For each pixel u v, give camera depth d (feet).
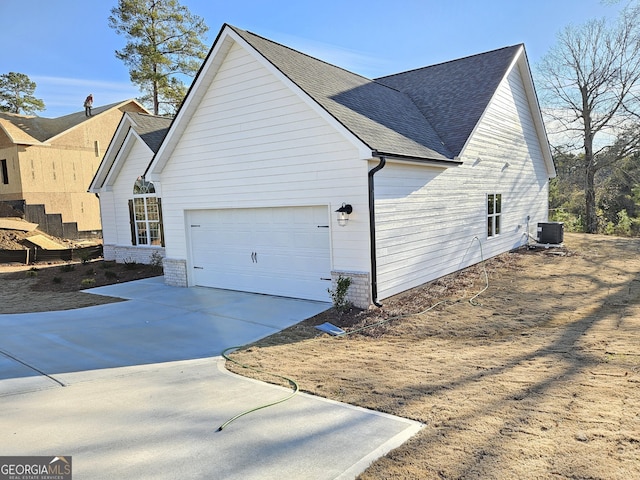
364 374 18.94
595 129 97.09
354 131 28.96
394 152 29.60
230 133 36.96
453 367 19.29
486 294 34.94
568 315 28.35
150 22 87.35
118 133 56.59
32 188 82.58
